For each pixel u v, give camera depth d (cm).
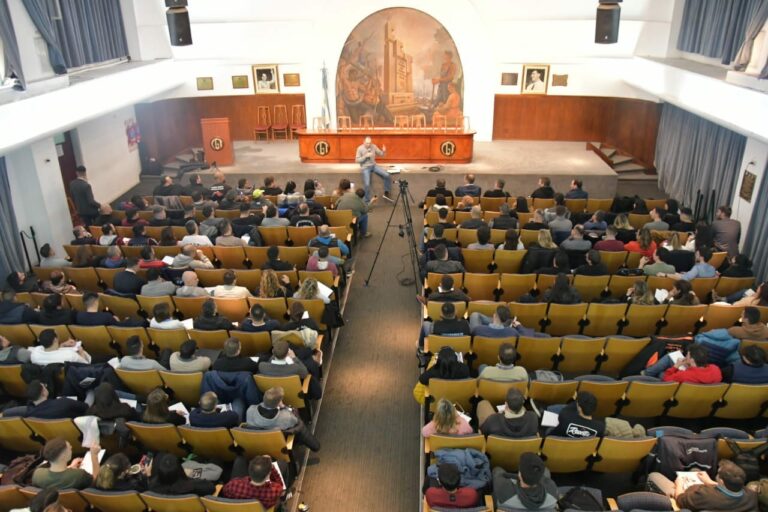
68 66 1138
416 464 579
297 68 1575
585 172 1381
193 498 414
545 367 636
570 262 833
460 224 912
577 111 1669
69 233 1109
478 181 1379
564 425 481
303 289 689
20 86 886
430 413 573
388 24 1530
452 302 652
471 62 1554
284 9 1520
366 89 1591
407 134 1431
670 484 455
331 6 1510
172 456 436
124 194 1457
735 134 1103
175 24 1028
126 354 657
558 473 546
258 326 622
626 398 550
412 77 1578
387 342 783
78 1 1177
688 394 539
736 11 1084
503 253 816
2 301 679
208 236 906
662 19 1412
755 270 984
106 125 1376
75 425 497
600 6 1018
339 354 758
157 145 1600
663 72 1248
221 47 1544
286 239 914
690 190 1315
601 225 905
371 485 555
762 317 654
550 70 1527
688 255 804
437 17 1513
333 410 655
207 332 621
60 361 585
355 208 1020
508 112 1697
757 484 420
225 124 1448
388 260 1028
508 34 1522
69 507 425
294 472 539
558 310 682
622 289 755
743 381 545
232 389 543
